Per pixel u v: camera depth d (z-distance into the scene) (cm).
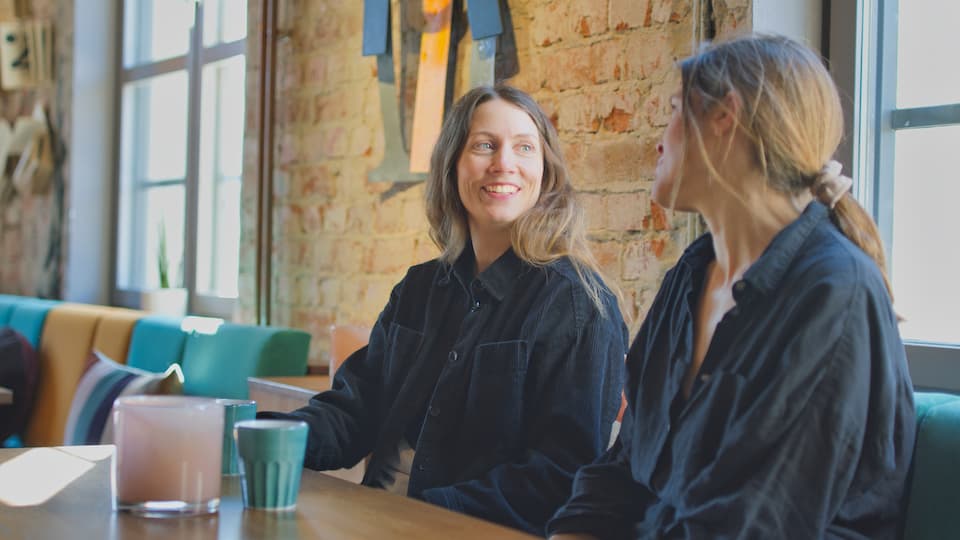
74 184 486
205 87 431
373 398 171
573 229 167
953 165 197
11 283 532
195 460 102
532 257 160
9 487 116
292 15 347
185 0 446
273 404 261
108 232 496
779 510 97
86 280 491
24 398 378
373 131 313
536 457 145
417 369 165
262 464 104
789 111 105
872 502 105
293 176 346
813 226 106
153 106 487
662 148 117
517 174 165
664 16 228
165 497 101
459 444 156
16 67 511
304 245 341
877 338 100
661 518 112
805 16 210
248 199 359
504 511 140
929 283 202
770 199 109
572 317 154
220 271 425
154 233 483
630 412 126
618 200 238
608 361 155
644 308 232
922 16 202
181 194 464
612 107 240
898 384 103
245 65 369
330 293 329
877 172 208
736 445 99
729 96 108
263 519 101
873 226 110
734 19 207
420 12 289
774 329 102
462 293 167
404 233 300
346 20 324
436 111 281
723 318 107
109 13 495
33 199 515
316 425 157
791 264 105
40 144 501
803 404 98
